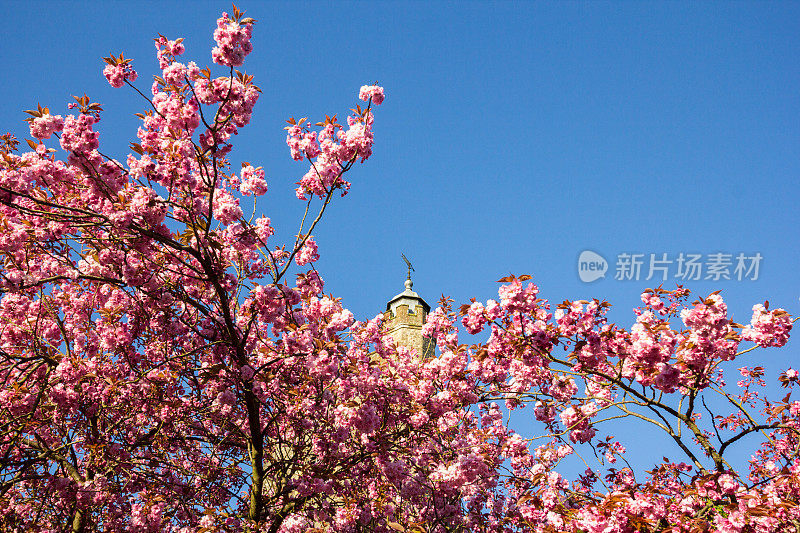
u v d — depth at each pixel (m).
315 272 9.23
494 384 10.20
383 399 9.10
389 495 10.31
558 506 6.87
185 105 7.18
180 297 8.30
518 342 6.54
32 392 8.21
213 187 7.25
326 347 8.55
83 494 8.28
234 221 8.24
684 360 6.29
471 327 6.83
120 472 9.11
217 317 9.03
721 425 9.61
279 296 8.26
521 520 8.54
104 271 7.81
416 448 9.84
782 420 8.72
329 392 8.95
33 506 9.36
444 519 10.03
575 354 6.63
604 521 6.07
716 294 6.23
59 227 7.68
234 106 7.13
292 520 8.91
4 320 9.38
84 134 6.73
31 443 8.99
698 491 6.59
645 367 6.57
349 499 9.92
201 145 7.50
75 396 8.13
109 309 8.55
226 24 6.80
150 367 9.14
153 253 8.34
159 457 9.64
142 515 8.50
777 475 7.39
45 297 9.34
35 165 6.86
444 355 9.55
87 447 8.77
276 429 9.99
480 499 10.80
